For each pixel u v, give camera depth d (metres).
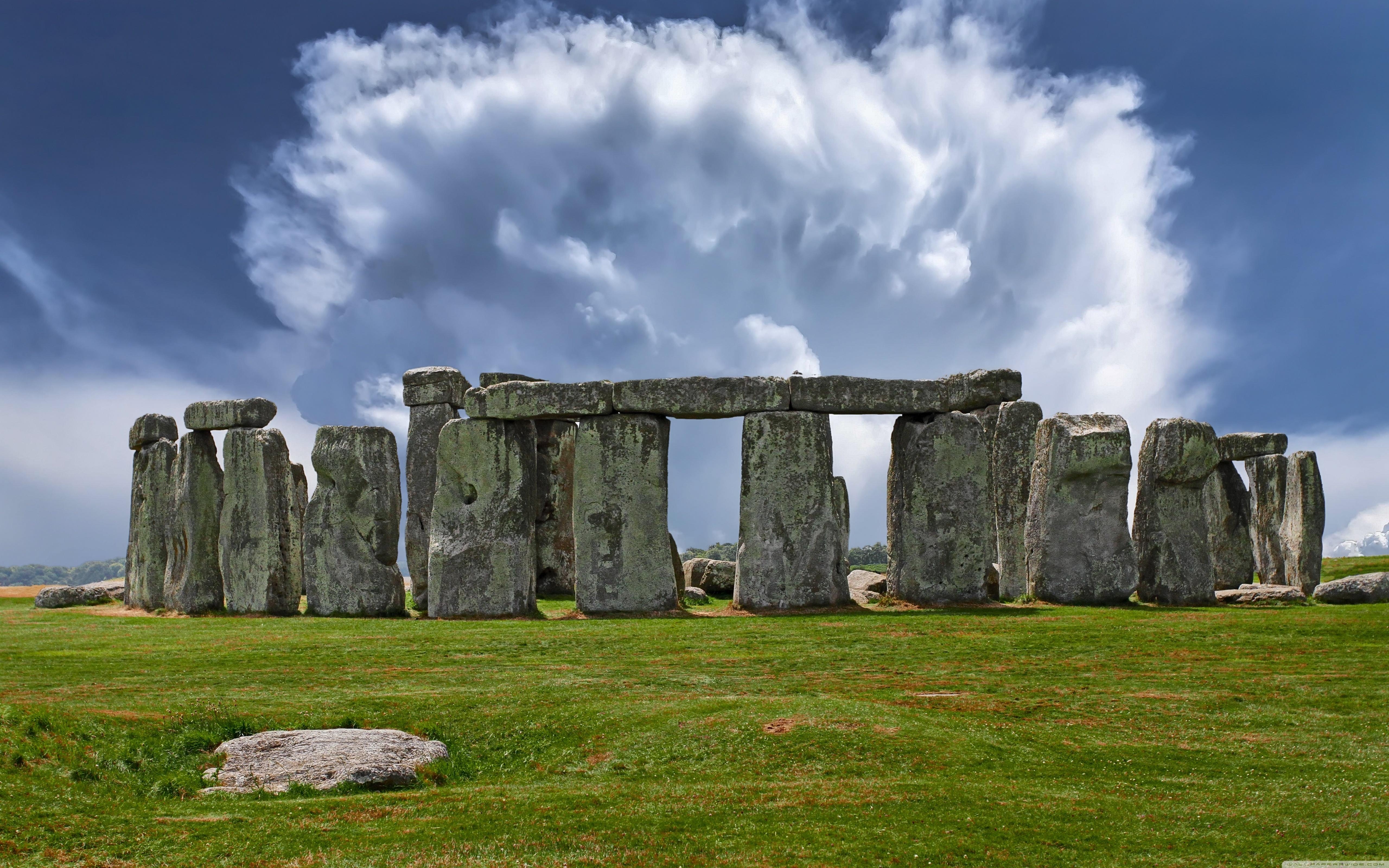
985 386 29.28
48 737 12.17
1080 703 14.96
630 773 12.20
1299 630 19.84
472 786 11.88
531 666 17.92
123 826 10.07
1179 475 25.62
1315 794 11.08
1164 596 25.44
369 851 9.49
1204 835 9.91
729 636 20.72
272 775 11.67
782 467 25.62
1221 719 14.12
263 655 18.95
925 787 11.23
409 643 20.31
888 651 18.97
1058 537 25.77
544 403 25.62
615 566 25.42
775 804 10.73
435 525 26.00
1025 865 9.23
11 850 9.38
